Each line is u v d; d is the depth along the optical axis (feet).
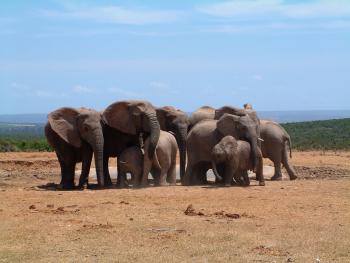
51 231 44.52
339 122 285.64
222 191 63.57
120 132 73.31
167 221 47.62
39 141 172.76
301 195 60.54
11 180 85.10
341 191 63.36
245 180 69.67
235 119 70.03
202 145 72.64
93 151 72.08
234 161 67.72
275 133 78.79
